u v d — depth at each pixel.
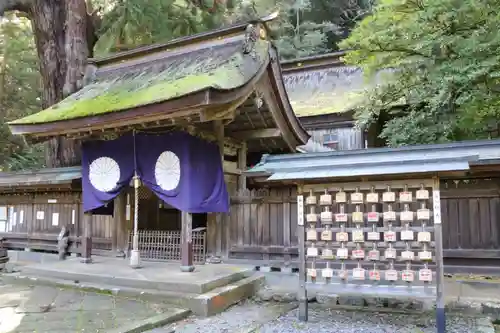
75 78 12.07
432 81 8.35
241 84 7.07
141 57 9.77
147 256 9.48
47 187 10.71
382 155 5.81
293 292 7.36
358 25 9.77
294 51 24.19
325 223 5.76
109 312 5.91
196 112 6.73
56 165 12.27
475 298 6.55
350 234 6.07
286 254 8.32
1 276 8.33
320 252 5.87
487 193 7.00
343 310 6.55
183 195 7.62
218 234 8.98
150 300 6.57
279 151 11.19
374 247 5.43
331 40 27.31
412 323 5.75
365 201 5.71
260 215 8.66
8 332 4.97
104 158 8.64
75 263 8.86
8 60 20.17
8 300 6.58
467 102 8.07
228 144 9.19
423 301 6.57
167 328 5.46
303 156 6.54
